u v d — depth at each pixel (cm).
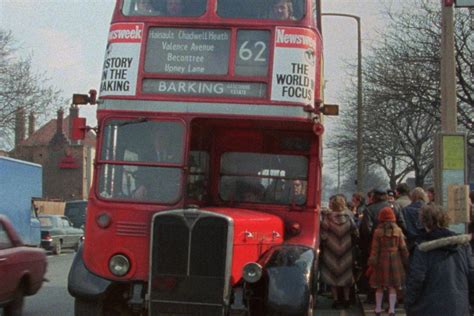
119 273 866
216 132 1002
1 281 1095
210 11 909
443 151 905
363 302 1324
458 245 671
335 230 1267
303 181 988
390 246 1112
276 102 891
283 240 962
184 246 824
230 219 820
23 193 2525
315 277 921
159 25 913
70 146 8119
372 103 3164
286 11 912
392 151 3831
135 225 875
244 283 841
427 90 2669
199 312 820
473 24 2522
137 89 903
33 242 2695
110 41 927
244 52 903
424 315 664
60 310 1366
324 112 934
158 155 893
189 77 902
